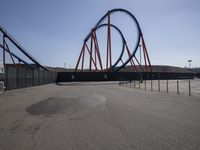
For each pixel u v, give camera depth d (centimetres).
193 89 2177
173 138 501
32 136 529
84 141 486
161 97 1401
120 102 1148
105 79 5641
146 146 448
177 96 1462
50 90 2092
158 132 554
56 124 656
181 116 759
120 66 7075
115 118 732
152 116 762
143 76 6028
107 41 6556
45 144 468
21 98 1370
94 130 581
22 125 646
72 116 778
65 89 2247
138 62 7000
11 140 499
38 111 888
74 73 5366
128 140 489
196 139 492
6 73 2055
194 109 910
